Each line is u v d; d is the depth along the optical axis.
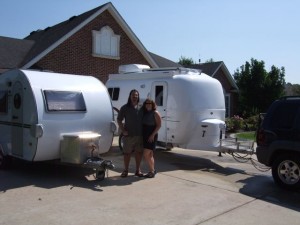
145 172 8.62
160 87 10.59
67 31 17.08
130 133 7.92
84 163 7.61
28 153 7.67
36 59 15.94
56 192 6.65
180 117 10.00
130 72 12.08
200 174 8.68
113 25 18.69
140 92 11.19
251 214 5.88
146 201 6.30
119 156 10.66
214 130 9.92
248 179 8.36
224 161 10.60
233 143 9.73
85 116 8.20
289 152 7.46
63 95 7.95
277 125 7.66
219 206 6.21
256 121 21.78
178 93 10.06
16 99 7.99
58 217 5.39
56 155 7.82
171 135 10.23
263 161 7.86
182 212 5.82
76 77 8.62
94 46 17.91
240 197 6.80
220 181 8.04
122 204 6.09
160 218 5.52
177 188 7.23
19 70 7.96
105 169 7.70
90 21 17.75
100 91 8.75
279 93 27.64
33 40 20.11
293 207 6.32
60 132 7.74
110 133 8.76
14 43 18.17
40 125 7.38
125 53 19.23
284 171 7.54
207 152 12.11
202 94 10.23
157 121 7.87
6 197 6.26
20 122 7.86
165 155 11.35
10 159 8.43
